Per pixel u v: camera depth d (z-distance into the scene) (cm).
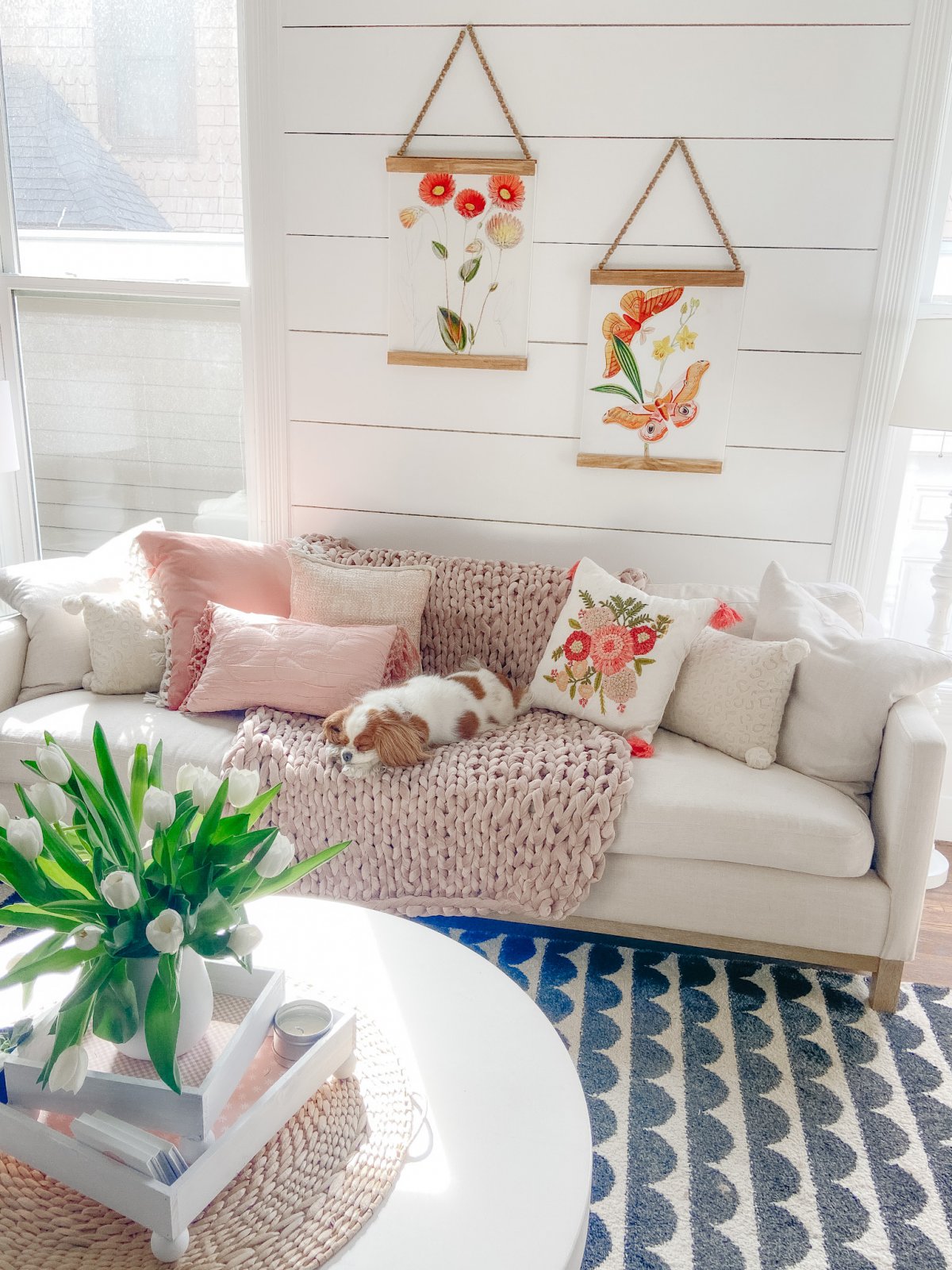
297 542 258
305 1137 110
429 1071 122
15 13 267
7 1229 99
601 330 253
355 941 147
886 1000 195
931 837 185
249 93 254
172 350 283
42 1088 104
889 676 200
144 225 278
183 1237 95
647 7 234
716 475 261
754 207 242
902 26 226
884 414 248
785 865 190
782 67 233
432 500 276
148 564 241
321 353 270
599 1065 174
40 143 276
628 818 194
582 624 226
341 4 245
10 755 213
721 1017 190
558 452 266
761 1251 139
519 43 241
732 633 235
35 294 285
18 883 100
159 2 259
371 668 220
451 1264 96
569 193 248
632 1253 137
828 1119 165
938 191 246
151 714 223
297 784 201
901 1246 141
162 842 103
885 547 266
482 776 198
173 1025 99
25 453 299
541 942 212
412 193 252
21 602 236
